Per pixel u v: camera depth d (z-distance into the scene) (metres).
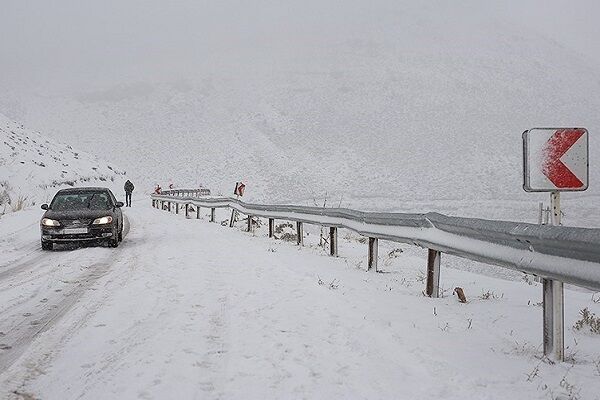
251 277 8.29
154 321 5.73
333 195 58.03
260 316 5.87
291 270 8.85
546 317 4.50
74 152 59.50
